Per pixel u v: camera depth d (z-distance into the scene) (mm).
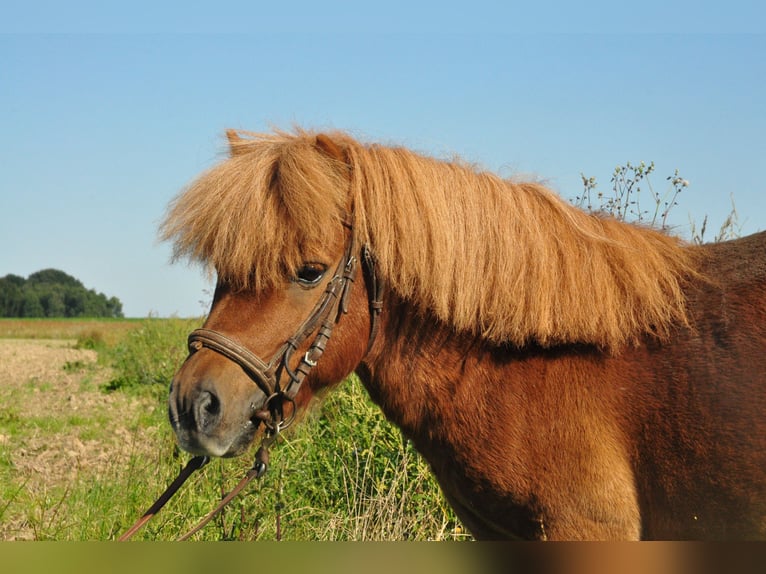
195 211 2945
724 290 2891
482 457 2951
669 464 2783
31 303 111688
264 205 2852
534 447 2881
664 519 2826
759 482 2688
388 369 3119
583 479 2824
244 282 2855
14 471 7473
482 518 3080
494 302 2926
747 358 2748
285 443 5309
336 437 5516
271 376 2855
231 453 2834
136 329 21312
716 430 2729
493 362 2984
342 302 2963
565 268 2934
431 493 4871
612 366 2895
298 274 2896
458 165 3223
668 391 2809
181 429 2766
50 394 14016
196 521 4777
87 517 4879
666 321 2881
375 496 4898
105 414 11266
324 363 3000
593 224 3100
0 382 15914
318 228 2867
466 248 2988
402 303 3068
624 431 2842
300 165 2879
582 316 2871
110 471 6148
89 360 22250
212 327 2877
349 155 3059
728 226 4965
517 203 3059
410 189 3006
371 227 2969
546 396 2902
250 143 3195
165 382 10078
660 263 2980
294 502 4949
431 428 3086
